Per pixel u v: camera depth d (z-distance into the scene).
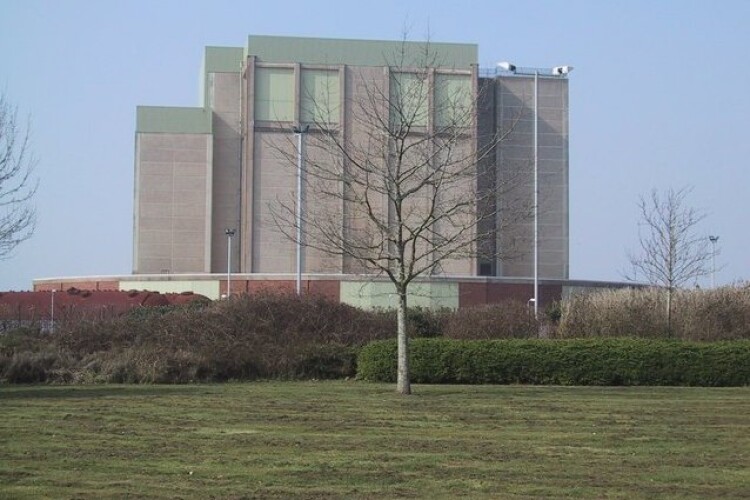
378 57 65.94
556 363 25.17
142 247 67.06
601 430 15.27
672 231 34.12
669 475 11.17
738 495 10.02
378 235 32.66
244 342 27.70
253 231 65.50
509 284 57.44
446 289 55.34
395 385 24.44
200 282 59.66
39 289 66.75
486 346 25.36
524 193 48.88
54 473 11.06
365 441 13.83
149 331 28.38
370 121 30.58
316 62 65.69
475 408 18.45
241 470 11.33
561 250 67.06
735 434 14.84
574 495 10.00
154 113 67.81
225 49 70.50
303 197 42.88
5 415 16.98
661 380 25.25
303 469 11.42
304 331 29.22
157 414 17.19
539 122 67.00
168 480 10.68
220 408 18.27
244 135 67.31
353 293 54.09
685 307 31.52
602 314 31.30
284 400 19.91
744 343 25.84
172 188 67.69
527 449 13.16
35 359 25.25
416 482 10.65
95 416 16.84
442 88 43.69
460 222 30.45
